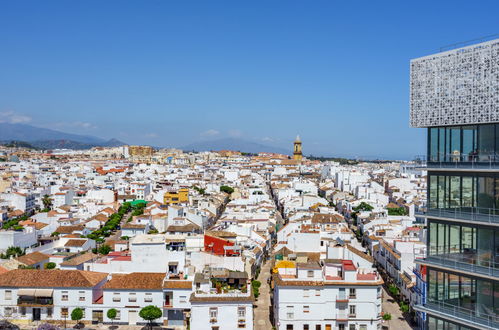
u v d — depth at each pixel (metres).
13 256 162.38
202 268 126.75
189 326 114.56
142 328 115.50
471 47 48.06
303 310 106.06
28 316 116.81
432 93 51.50
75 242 177.88
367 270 113.81
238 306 103.75
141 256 128.12
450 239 50.25
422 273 111.75
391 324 117.38
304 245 158.25
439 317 50.50
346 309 105.69
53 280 117.69
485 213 47.22
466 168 48.56
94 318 117.19
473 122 47.75
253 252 161.12
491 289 46.66
